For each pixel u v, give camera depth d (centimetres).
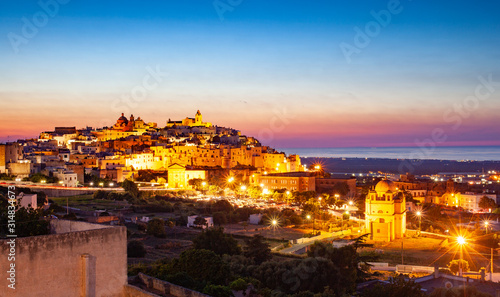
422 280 10588
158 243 14400
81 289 4862
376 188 18475
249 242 12494
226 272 8294
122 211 18612
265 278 9594
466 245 16625
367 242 17375
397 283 8750
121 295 5178
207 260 8244
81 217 16312
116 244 5150
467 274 11506
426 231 19525
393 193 18312
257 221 19912
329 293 8538
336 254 10256
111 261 5103
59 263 4744
